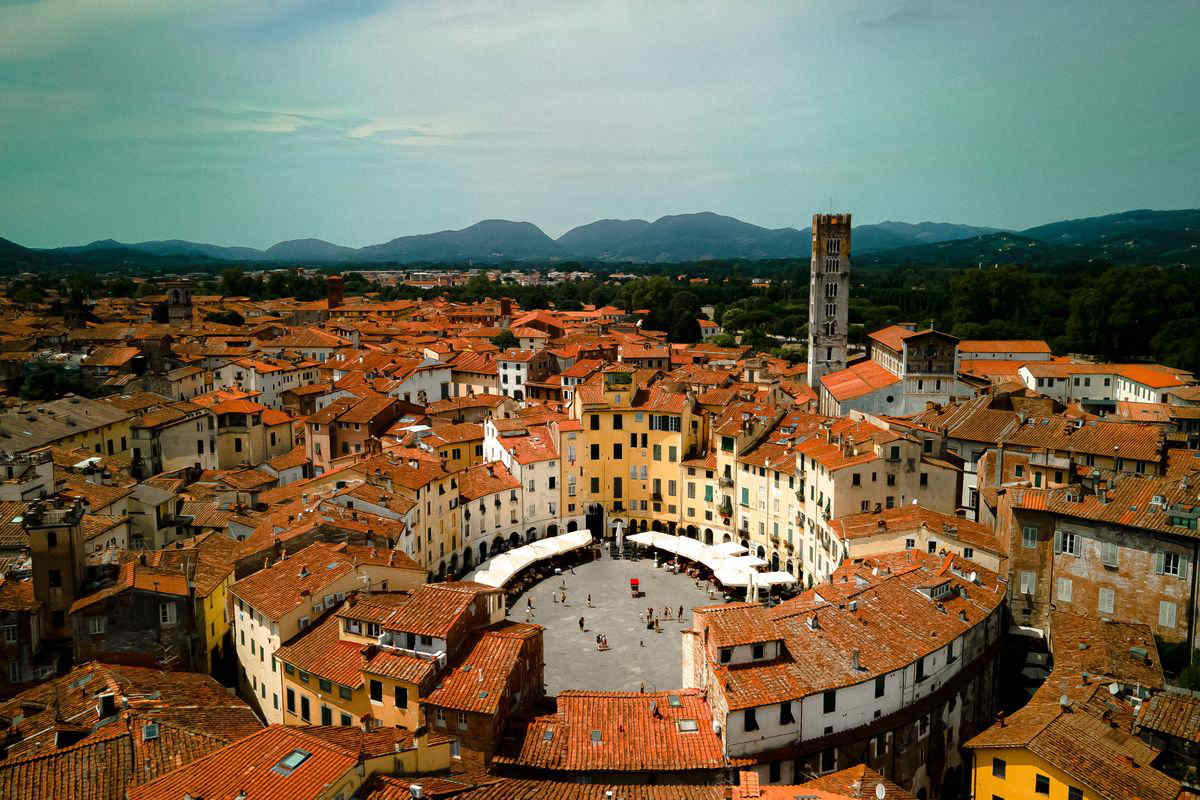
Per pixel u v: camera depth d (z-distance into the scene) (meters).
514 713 83.06
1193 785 71.19
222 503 141.25
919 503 130.00
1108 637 95.38
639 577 147.88
